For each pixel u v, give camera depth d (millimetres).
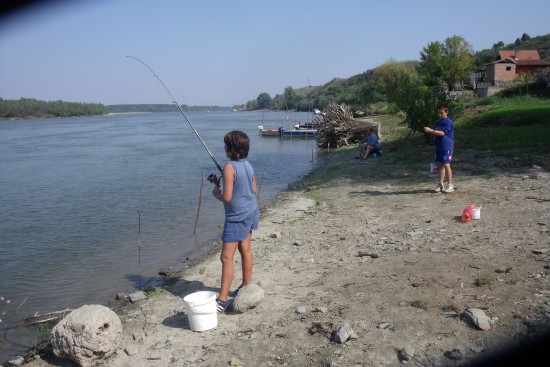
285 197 13398
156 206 13836
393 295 5199
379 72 63188
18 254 9430
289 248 7883
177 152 31391
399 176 13648
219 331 4926
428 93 19688
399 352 4098
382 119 41500
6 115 136250
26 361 4898
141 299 6477
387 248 7059
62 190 17422
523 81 44531
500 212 8258
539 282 5043
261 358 4305
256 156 26875
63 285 7637
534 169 11992
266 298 5652
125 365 4438
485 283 5168
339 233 8438
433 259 6215
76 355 4371
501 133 19328
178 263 8406
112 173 21641
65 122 103688
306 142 36438
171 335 4977
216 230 10742
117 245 9883
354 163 18438
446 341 4160
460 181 11594
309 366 4074
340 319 4805
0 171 23344
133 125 79625
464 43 56906
